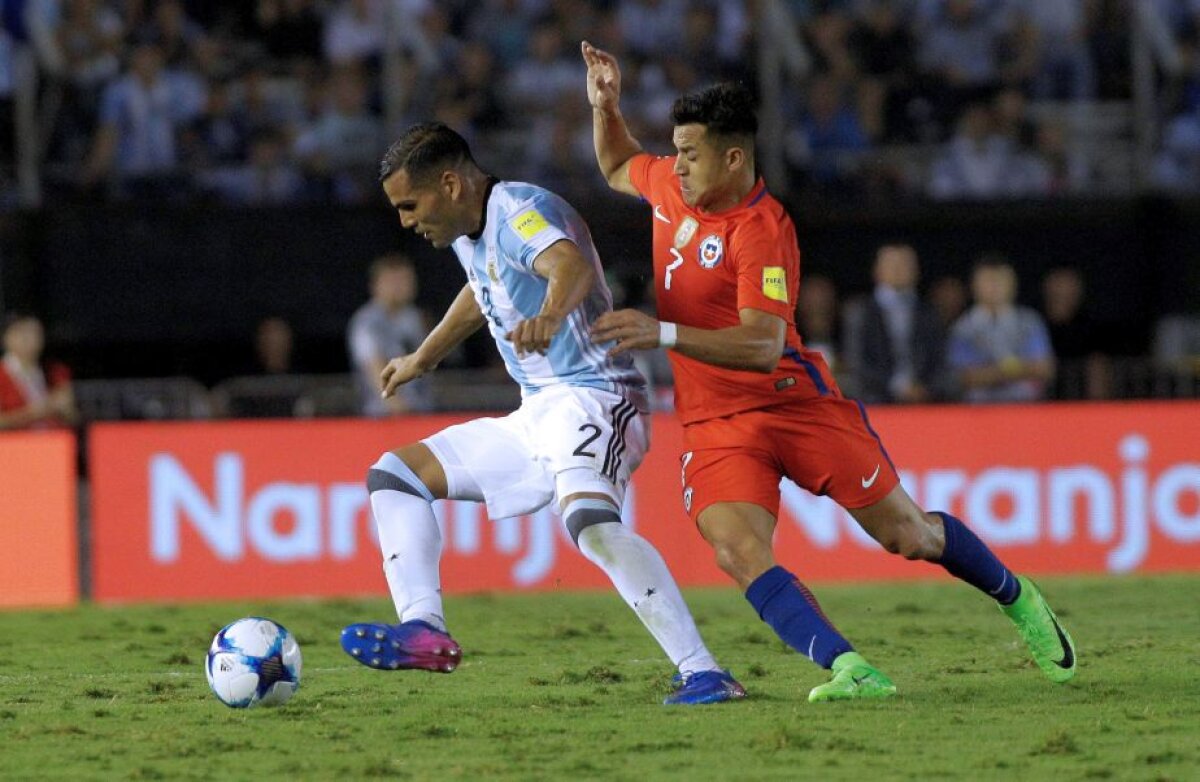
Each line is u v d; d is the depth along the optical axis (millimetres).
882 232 59375
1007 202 59469
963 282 59562
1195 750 18656
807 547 42500
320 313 57031
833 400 22062
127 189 57500
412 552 21328
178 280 56375
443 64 60531
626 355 22031
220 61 59531
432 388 48219
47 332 55719
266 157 58594
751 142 21375
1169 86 63062
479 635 31781
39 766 18469
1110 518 42969
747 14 62500
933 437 42625
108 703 23219
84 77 57781
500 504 21906
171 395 49312
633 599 21328
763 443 21844
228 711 22109
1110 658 26688
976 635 30453
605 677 25047
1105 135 62719
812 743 19094
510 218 20938
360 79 59906
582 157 59562
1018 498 42781
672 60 61375
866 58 62344
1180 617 33500
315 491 41656
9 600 41156
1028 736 19516
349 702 22844
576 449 21375
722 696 21781
